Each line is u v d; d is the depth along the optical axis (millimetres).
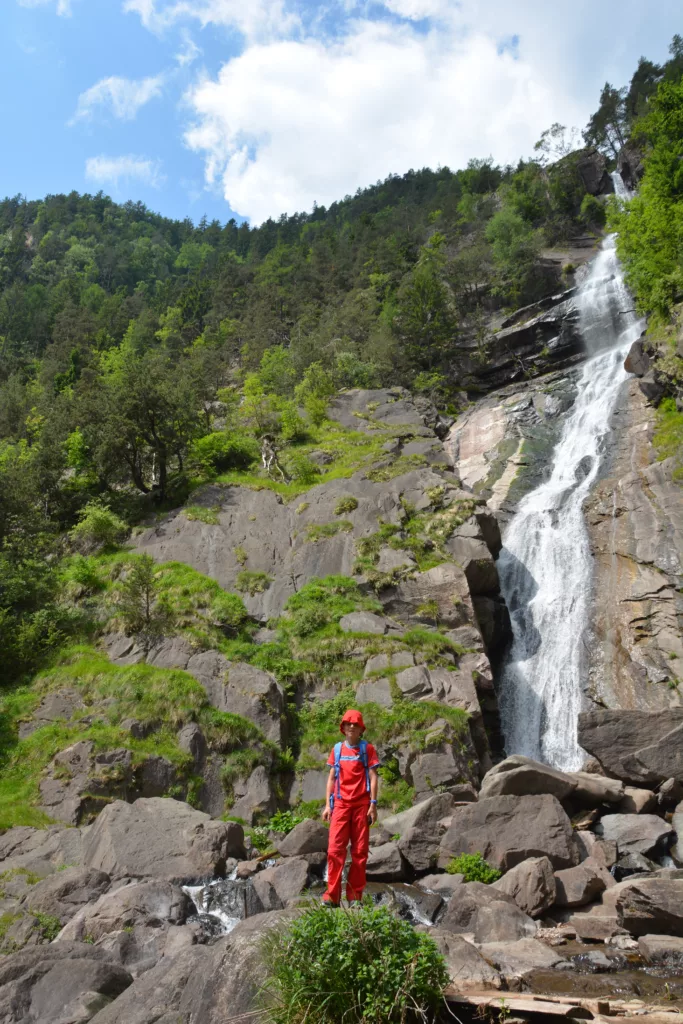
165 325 85375
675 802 16141
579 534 28938
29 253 136125
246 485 31531
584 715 17812
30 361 79250
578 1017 6469
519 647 26250
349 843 7684
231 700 19438
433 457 33781
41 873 13734
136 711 18438
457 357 54156
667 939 10094
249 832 16297
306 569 25750
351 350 56312
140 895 11844
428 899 12266
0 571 24453
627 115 90125
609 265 58812
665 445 32375
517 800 14094
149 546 28000
